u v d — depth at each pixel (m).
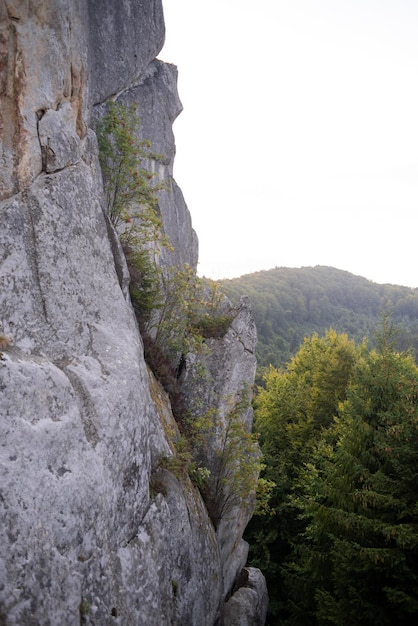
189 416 13.78
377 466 14.11
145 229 12.94
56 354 7.18
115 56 12.70
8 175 6.98
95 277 8.40
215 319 15.80
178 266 16.97
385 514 12.59
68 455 6.49
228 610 13.61
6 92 6.86
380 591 12.56
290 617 16.62
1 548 5.34
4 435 5.71
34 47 7.18
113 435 7.43
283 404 27.27
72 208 7.99
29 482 5.80
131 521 7.84
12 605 5.34
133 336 8.90
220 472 13.75
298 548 16.89
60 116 7.97
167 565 8.62
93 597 6.48
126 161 11.81
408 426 13.06
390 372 14.81
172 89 16.45
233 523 14.42
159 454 10.05
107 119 11.78
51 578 5.83
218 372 14.98
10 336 6.47
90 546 6.60
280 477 22.58
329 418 25.19
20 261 6.86
